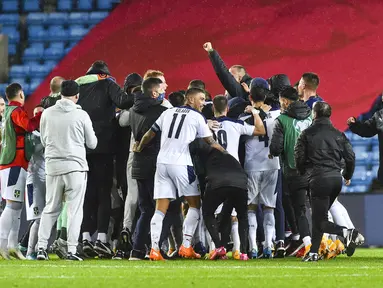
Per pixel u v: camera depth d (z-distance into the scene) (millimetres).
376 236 55375
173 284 22625
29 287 21953
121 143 38062
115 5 73062
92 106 36906
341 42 68875
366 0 68688
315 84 37875
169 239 39656
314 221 32281
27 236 40188
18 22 77312
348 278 24734
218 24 70500
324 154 31922
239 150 37500
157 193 33906
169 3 71312
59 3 77188
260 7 69875
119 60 72375
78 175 33500
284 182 38281
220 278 24516
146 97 35000
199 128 33906
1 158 36062
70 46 74688
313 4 69312
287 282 23344
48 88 74188
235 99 38156
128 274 25984
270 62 69812
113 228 39125
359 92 68750
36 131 36562
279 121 35562
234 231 36719
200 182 36844
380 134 36344
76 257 33938
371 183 68438
